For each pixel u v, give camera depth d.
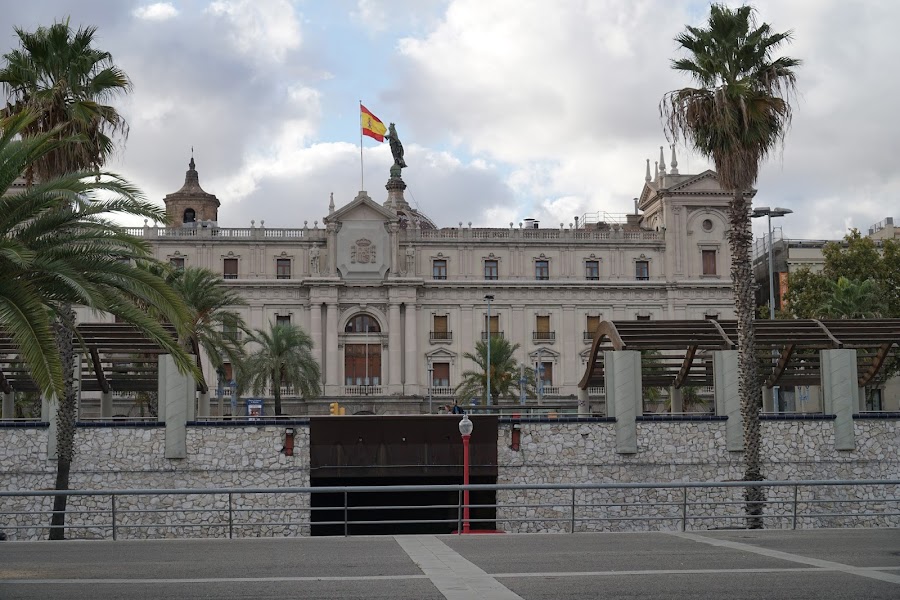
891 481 24.36
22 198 25.64
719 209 105.25
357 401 100.12
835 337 46.84
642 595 14.78
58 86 37.47
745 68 41.44
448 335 102.81
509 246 104.56
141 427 44.34
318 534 48.31
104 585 16.23
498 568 17.73
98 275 27.00
